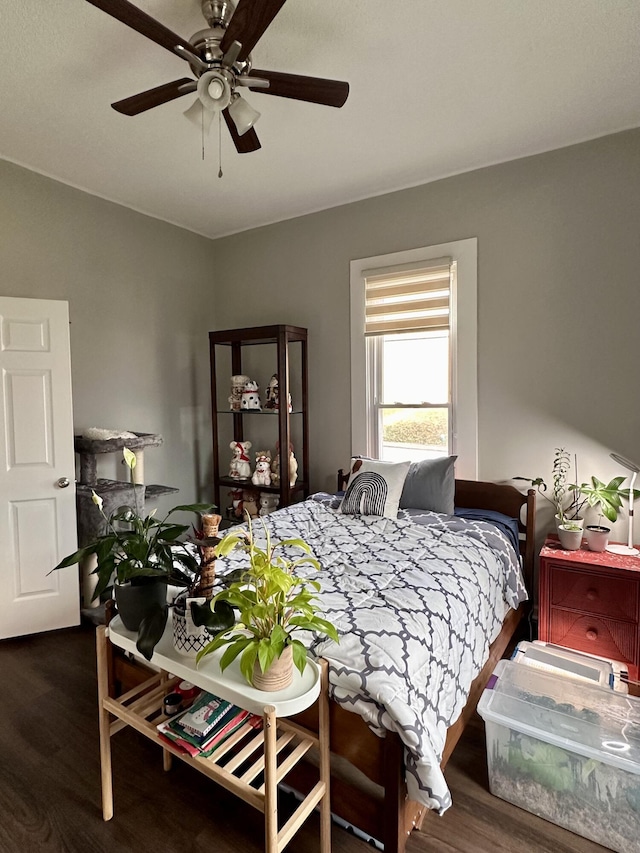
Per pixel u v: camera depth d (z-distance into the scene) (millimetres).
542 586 2371
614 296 2512
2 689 2199
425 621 1510
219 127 2395
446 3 1651
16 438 2598
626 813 1400
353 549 2131
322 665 1300
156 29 1369
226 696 1208
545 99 2199
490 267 2840
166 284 3691
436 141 2559
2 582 2596
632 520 2484
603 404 2570
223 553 1311
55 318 2672
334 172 2904
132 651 1389
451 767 1747
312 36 1796
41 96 2154
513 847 1430
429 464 2787
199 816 1532
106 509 2850
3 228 2756
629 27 1761
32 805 1570
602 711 1658
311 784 1436
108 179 2994
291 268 3645
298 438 3699
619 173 2467
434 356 3139
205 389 4031
